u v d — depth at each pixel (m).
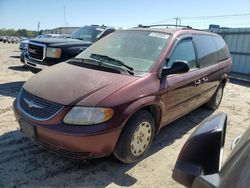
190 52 4.85
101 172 3.49
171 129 5.20
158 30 4.70
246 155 1.40
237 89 10.59
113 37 4.78
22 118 3.45
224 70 6.40
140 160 3.86
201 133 1.73
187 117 5.99
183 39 4.67
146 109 3.81
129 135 3.40
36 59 6.83
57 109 3.18
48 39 7.20
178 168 1.65
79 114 3.11
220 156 1.71
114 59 4.10
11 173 3.32
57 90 3.38
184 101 4.63
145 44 4.36
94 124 3.11
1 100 6.03
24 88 3.75
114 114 3.19
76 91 3.31
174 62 3.92
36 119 3.27
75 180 3.29
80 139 3.05
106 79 3.52
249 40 14.03
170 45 4.29
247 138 1.69
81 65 4.06
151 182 3.40
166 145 4.47
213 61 5.82
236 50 14.59
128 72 3.73
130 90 3.40
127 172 3.54
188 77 4.57
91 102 3.15
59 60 6.55
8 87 7.32
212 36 6.11
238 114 6.69
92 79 3.53
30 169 3.43
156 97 3.72
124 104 3.27
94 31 8.83
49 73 3.91
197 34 5.31
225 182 1.34
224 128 1.95
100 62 4.03
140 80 3.60
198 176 1.51
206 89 5.55
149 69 3.87
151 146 4.38
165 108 4.04
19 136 4.29
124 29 5.00
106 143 3.19
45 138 3.24
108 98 3.21
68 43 6.88
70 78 3.60
